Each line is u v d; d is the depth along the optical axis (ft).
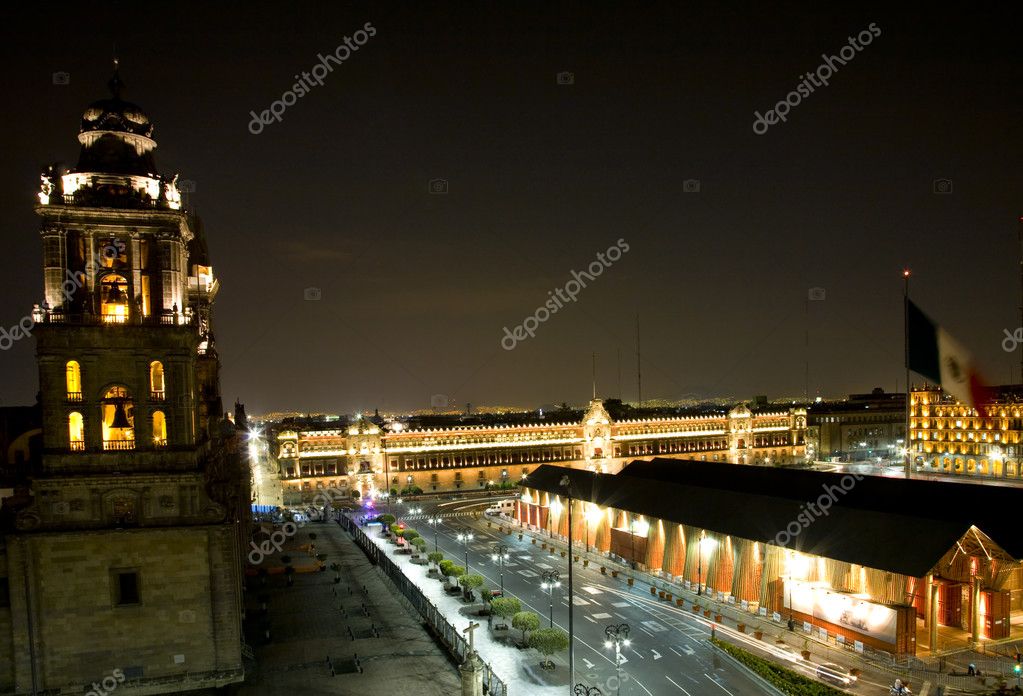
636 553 335.47
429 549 386.93
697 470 388.98
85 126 203.92
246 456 344.69
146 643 188.85
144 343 193.06
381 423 646.33
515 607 247.70
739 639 242.58
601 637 244.01
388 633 233.55
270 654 214.69
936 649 224.94
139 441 193.36
